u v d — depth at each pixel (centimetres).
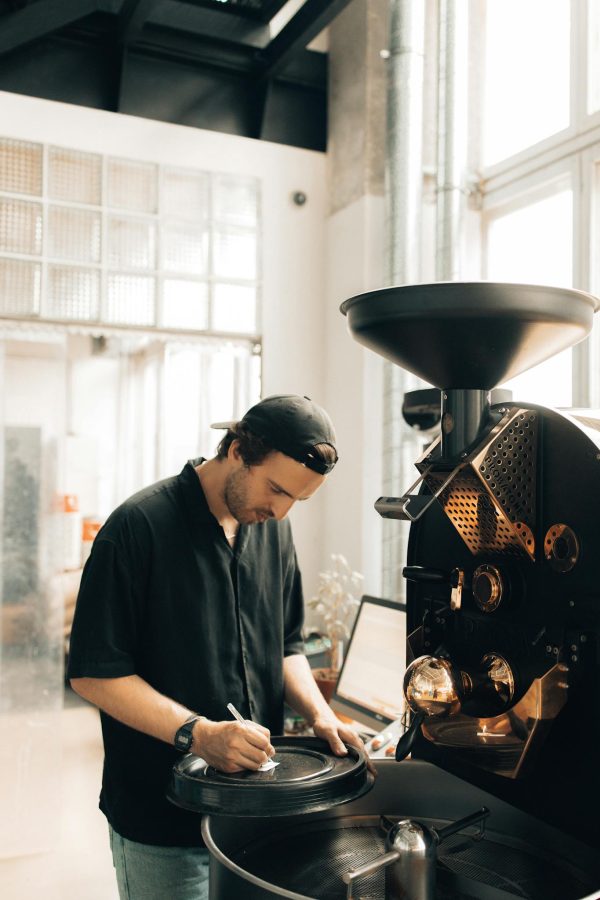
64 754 380
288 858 104
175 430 498
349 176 362
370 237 350
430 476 97
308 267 382
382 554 323
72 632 137
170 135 354
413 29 307
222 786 103
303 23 328
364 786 109
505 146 322
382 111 351
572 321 88
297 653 164
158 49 353
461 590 103
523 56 311
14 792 325
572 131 277
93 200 339
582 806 87
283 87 377
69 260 335
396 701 212
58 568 340
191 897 137
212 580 142
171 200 355
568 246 286
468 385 93
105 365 614
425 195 336
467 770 105
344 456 363
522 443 92
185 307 357
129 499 143
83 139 338
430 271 336
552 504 91
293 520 375
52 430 339
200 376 466
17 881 275
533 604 93
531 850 104
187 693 139
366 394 348
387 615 224
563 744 90
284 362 376
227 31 355
